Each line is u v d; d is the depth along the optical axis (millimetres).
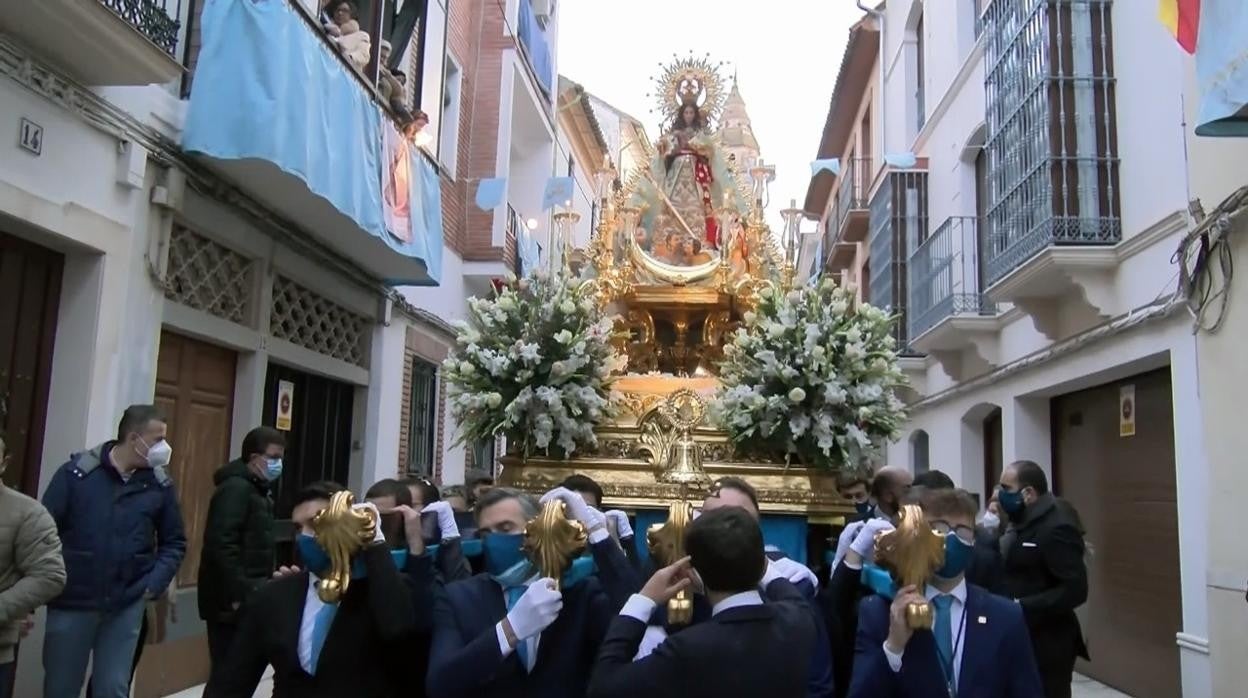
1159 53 7551
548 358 5223
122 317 5992
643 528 5125
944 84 13086
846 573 3734
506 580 3012
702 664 2402
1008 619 3035
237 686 3059
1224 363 6438
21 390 5512
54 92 5297
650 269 6090
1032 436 10414
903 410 5344
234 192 7168
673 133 6609
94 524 4789
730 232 6129
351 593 3057
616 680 2439
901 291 13906
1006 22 9727
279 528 8469
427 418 12148
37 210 5180
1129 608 8570
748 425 5105
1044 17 8625
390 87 9492
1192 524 7043
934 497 3516
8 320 5410
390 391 10680
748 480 5086
